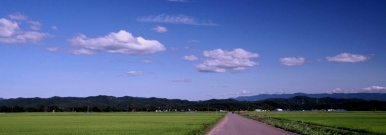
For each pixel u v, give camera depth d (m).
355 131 41.97
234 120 77.38
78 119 81.19
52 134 35.28
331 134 36.59
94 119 81.81
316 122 61.62
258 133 36.72
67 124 57.38
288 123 57.16
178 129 42.03
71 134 35.16
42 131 40.06
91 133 36.47
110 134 34.81
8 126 51.03
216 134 35.25
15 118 86.81
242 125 54.34
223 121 71.50
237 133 36.66
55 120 74.94
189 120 74.38
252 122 66.50
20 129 43.88
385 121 65.44
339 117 91.62
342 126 48.25
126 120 75.38
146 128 45.00
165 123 60.50
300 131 37.75
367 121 65.81
